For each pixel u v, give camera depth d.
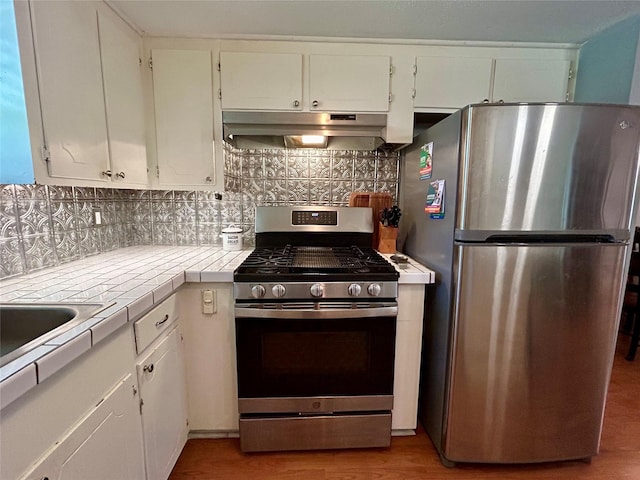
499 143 1.25
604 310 1.36
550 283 1.33
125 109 1.52
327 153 2.10
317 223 1.94
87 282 1.23
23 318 0.98
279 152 2.08
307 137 1.94
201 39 1.69
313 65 1.73
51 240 1.44
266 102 1.73
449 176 1.40
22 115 0.98
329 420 1.50
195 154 1.75
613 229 1.31
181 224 2.11
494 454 1.45
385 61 1.75
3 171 1.00
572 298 1.34
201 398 1.56
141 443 1.09
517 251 1.31
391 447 1.59
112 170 1.42
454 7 1.46
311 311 1.38
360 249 1.89
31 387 0.63
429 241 1.62
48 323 0.97
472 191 1.29
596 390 1.43
